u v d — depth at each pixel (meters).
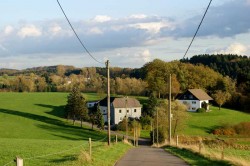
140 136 99.31
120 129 109.12
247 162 21.89
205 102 137.00
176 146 40.94
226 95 145.00
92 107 139.25
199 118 120.44
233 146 70.00
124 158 26.61
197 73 160.75
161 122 86.38
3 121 109.56
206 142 76.44
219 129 101.25
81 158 21.17
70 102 113.06
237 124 105.12
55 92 196.88
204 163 23.59
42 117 120.94
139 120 115.25
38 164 21.17
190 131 101.31
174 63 163.75
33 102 150.62
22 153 28.47
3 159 24.73
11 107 137.00
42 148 33.47
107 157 25.12
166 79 147.12
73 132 98.25
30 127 101.75
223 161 23.42
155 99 118.38
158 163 23.39
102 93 167.50
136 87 174.12
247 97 145.75
